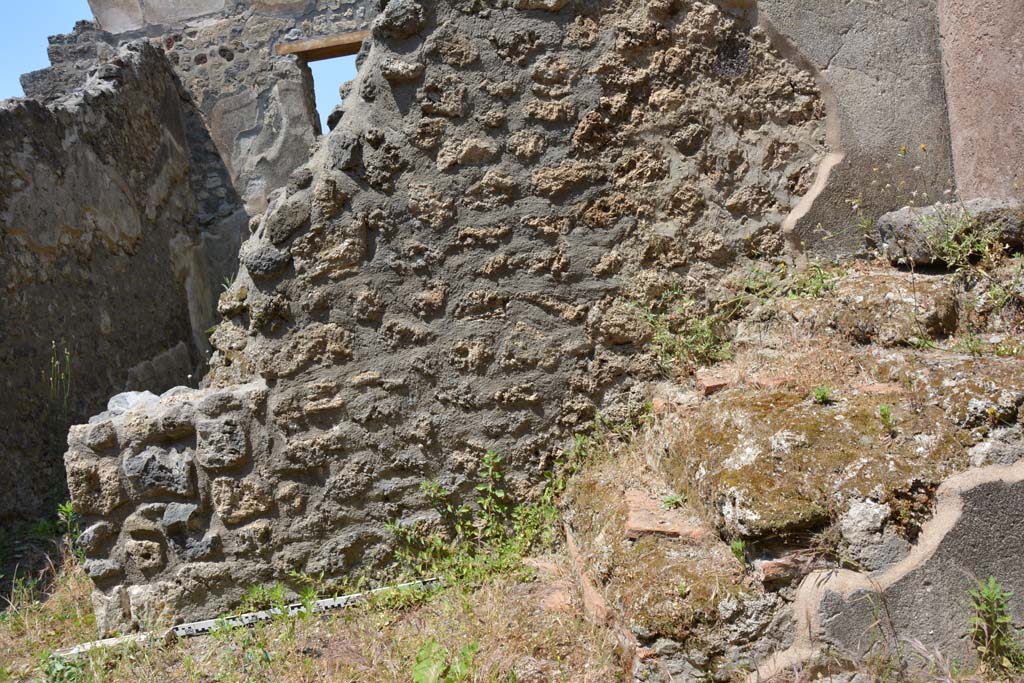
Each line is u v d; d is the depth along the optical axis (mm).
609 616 2908
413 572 3623
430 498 3643
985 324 3273
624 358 3768
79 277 5445
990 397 2740
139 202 6465
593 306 3746
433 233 3633
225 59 7867
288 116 7836
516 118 3666
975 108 3740
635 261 3770
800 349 3367
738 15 3805
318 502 3588
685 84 3785
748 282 3807
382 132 3586
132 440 3518
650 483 3273
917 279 3387
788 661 2545
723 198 3828
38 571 4090
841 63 3838
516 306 3691
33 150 5051
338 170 3568
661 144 3777
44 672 3238
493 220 3664
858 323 3332
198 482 3543
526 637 3061
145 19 7938
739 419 2943
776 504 2592
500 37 3633
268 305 3547
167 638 3436
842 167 3850
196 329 7238
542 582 3418
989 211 3383
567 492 3568
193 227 7527
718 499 2738
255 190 7805
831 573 2561
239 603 3568
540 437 3715
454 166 3633
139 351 6148
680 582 2676
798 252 3857
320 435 3578
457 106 3615
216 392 3525
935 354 3086
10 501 4492
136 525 3529
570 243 3717
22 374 4742
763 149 3844
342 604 3506
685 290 3814
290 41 7863
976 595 2564
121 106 6305
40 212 5059
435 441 3650
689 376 3695
